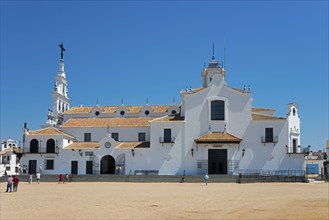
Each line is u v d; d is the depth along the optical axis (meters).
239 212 25.91
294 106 77.19
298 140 77.25
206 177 59.78
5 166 88.19
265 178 67.50
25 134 79.00
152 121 76.69
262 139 74.12
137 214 25.28
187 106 76.75
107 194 40.69
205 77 91.88
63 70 98.44
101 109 89.19
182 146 75.62
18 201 34.16
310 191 44.03
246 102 75.69
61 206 29.88
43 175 73.12
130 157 76.06
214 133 75.38
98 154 76.62
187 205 29.91
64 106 97.94
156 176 68.88
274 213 25.39
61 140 78.06
